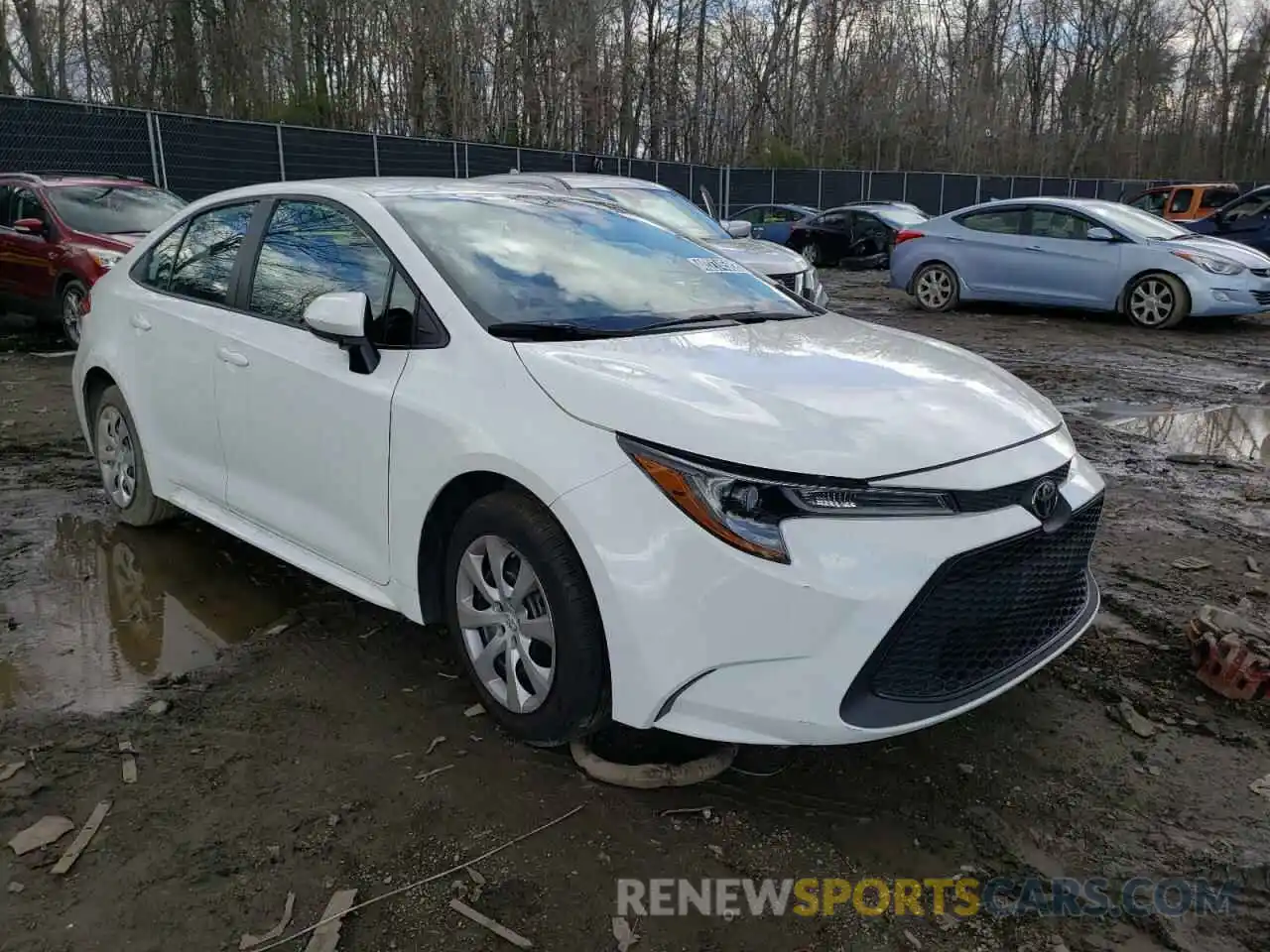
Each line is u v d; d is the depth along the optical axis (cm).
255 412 374
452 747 303
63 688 334
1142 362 962
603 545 260
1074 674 354
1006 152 4659
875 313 1318
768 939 232
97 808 271
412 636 376
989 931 236
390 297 338
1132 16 4750
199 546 463
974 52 4562
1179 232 1198
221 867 250
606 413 269
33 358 960
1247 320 1234
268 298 384
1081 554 303
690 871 252
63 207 1020
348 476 338
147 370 437
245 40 2597
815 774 293
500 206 389
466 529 300
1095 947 232
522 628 290
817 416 268
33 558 447
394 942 227
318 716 320
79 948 224
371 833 263
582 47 3153
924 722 257
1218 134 5056
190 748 301
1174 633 385
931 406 287
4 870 248
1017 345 1053
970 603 262
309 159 1794
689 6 3684
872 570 246
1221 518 518
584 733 285
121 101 2719
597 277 362
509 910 238
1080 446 660
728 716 254
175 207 1099
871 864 257
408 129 2862
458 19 2847
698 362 297
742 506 249
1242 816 278
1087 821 275
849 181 3164
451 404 300
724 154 3988
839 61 4078
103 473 491
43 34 2672
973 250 1284
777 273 904
